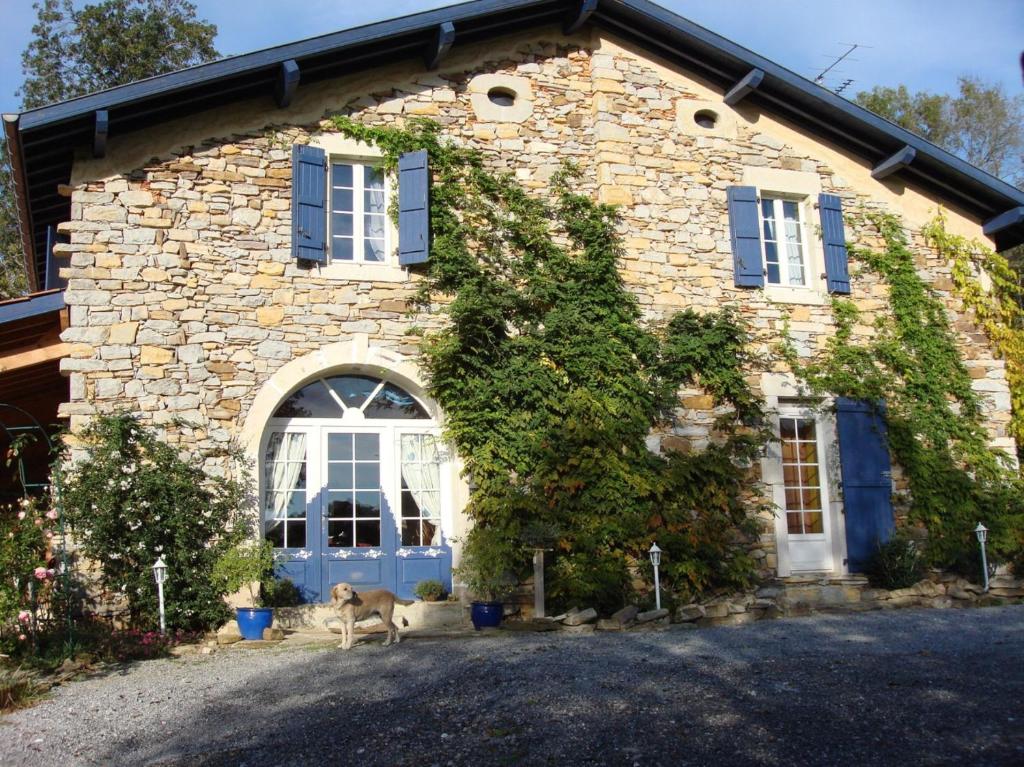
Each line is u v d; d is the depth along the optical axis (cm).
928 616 873
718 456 977
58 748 506
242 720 541
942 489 1047
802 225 1120
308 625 855
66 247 851
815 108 1096
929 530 1044
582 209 1005
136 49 1978
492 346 934
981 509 1057
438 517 938
